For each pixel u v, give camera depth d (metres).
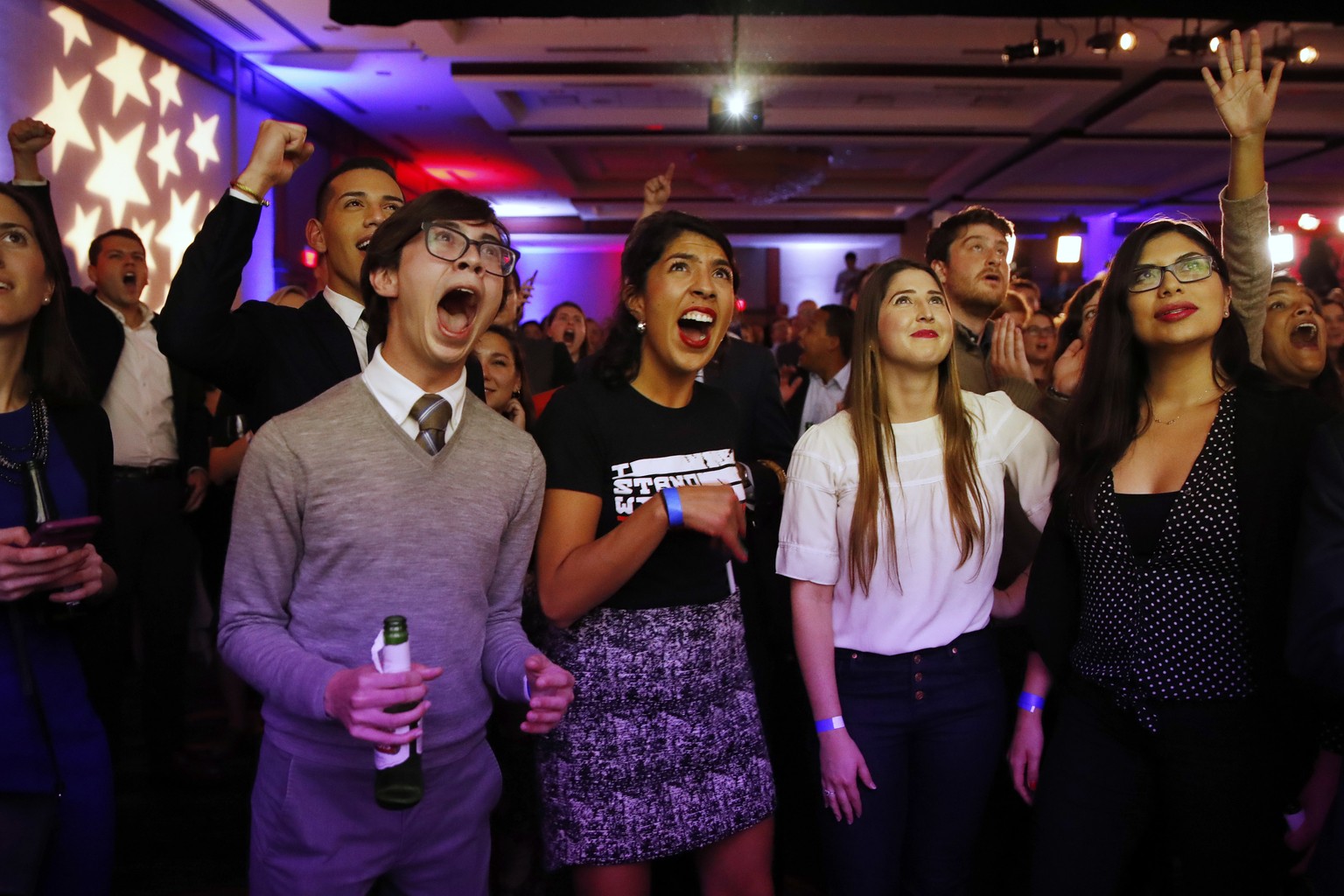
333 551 1.30
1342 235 12.89
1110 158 11.80
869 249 17.77
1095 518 1.65
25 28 5.32
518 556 1.50
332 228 1.93
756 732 1.75
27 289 1.51
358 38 7.84
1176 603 1.55
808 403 4.20
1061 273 13.41
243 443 3.07
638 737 1.61
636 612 1.63
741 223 16.38
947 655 1.75
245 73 8.26
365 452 1.31
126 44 6.44
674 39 7.79
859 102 9.87
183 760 3.04
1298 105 9.87
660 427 1.71
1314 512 1.31
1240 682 1.52
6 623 1.49
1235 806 1.51
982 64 8.48
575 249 17.44
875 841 1.75
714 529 1.49
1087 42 7.54
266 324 1.84
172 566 3.12
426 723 1.33
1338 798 1.30
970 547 1.74
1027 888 2.31
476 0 4.94
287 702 1.23
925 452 1.77
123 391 3.10
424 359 1.35
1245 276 1.94
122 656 3.01
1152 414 1.67
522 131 10.27
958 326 2.72
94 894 1.57
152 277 6.71
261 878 1.36
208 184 7.59
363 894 1.35
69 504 1.61
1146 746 1.59
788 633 2.28
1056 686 2.05
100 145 6.08
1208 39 7.70
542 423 1.69
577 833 1.60
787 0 5.12
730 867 1.74
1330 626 1.25
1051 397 2.38
